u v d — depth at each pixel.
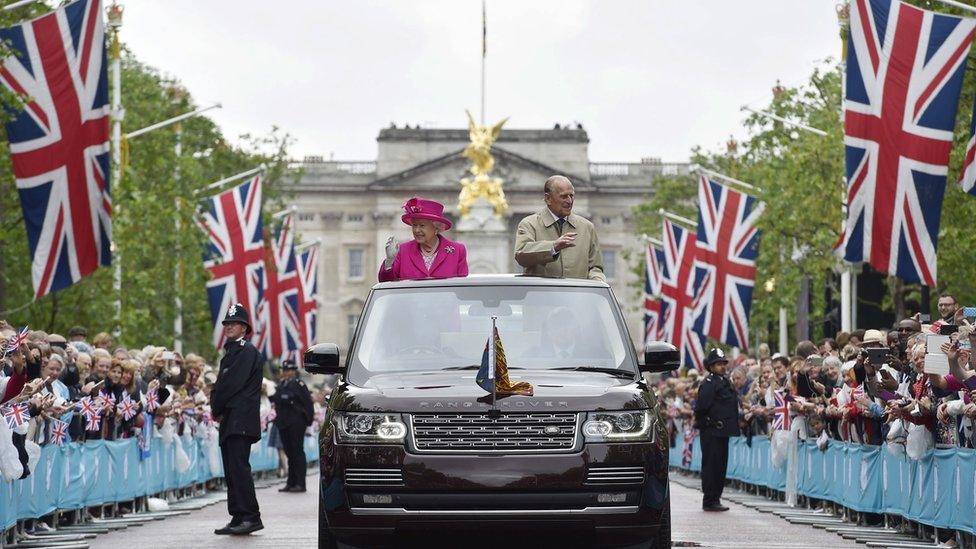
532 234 15.32
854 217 24.12
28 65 24.81
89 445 21.42
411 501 12.15
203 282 54.03
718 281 41.34
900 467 19.56
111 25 45.72
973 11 24.09
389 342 13.47
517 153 130.00
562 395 12.35
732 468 34.62
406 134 131.88
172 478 27.11
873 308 49.91
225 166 73.56
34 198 24.89
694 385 40.31
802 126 47.47
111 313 44.22
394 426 12.22
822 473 24.30
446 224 14.96
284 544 17.59
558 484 12.09
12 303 43.31
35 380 16.89
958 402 16.97
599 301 13.87
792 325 63.62
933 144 23.59
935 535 18.11
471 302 13.75
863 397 20.62
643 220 85.38
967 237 34.75
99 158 25.19
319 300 132.00
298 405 32.38
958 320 19.38
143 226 51.19
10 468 16.50
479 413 12.22
